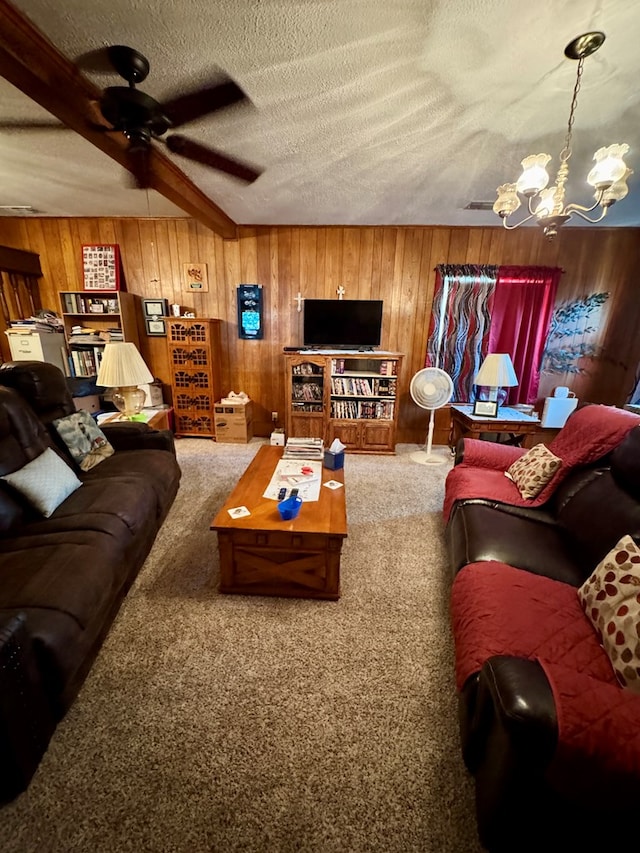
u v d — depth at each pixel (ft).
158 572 6.78
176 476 8.71
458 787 3.74
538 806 2.91
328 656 5.18
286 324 13.80
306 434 13.29
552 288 12.64
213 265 13.35
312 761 3.93
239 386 14.44
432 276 13.03
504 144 7.11
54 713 4.04
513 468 7.83
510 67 4.96
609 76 5.08
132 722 4.28
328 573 6.08
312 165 8.10
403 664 5.09
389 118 6.24
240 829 3.40
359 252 12.96
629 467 5.39
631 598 3.71
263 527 5.83
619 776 2.51
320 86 5.45
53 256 13.38
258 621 5.75
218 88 5.51
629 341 13.07
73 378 12.93
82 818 3.44
